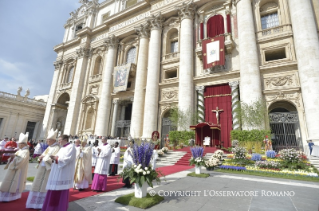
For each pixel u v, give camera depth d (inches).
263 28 696.4
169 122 781.9
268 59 706.2
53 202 137.9
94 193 208.8
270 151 428.1
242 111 556.7
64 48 1384.1
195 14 825.5
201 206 163.6
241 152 406.3
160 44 878.4
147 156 189.5
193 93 730.2
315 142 460.8
